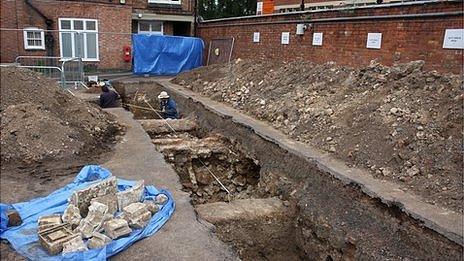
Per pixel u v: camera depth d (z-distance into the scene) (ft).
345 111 22.30
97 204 13.08
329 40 32.09
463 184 14.57
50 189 16.34
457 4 21.90
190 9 61.11
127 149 22.16
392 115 19.44
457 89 18.86
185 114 36.73
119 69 54.65
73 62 43.96
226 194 24.45
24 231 12.73
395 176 16.37
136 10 58.29
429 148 16.66
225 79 39.17
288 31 37.68
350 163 18.29
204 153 26.07
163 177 18.04
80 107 25.81
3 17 48.16
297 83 29.78
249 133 25.27
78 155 20.58
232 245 16.38
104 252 11.46
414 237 13.32
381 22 26.89
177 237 12.98
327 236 16.39
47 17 49.93
